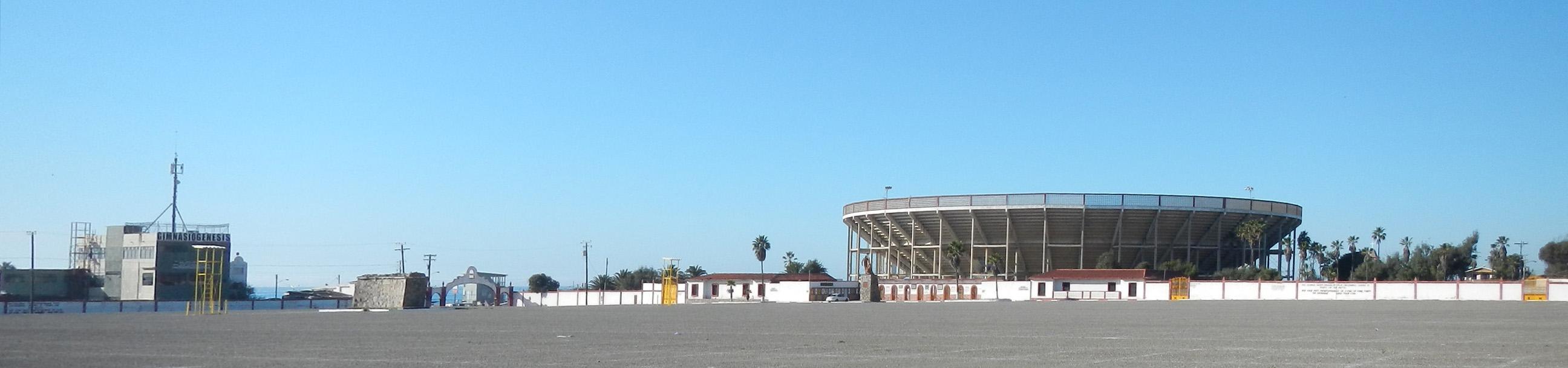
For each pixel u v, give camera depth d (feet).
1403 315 144.77
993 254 429.79
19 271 391.24
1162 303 255.91
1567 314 148.87
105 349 71.56
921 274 456.86
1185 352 67.51
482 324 118.93
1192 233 422.41
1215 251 437.17
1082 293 350.43
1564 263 457.27
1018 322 122.83
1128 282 341.21
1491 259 480.23
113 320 137.90
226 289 406.21
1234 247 435.94
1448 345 73.20
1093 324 113.70
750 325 115.14
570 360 62.18
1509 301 264.52
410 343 78.07
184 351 69.15
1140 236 420.36
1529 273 466.70
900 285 381.81
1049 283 354.54
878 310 196.44
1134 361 60.34
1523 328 99.76
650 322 126.21
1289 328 101.55
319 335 91.09
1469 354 64.64
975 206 418.92
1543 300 273.13
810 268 557.33
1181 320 128.67
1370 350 68.59
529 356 65.00
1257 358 62.34
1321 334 89.15
